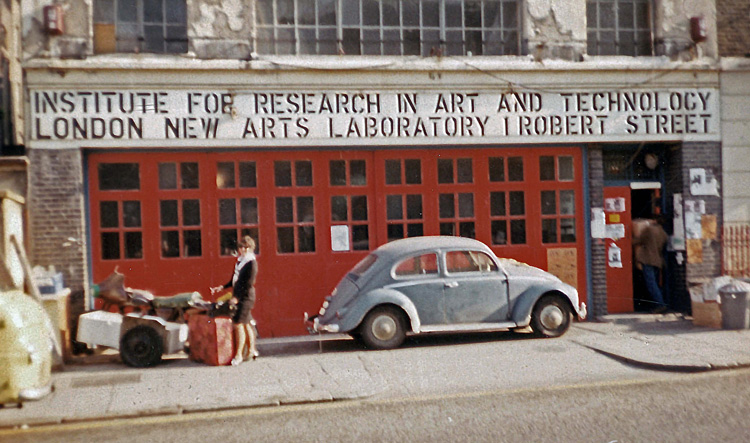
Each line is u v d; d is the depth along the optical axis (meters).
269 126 11.45
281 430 6.49
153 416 7.15
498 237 12.23
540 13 12.16
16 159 10.60
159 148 11.31
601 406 6.98
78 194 10.86
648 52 12.69
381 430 6.40
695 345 9.69
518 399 7.36
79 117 10.88
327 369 8.93
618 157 12.96
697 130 12.55
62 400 7.65
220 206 11.53
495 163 12.25
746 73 12.74
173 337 9.52
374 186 11.93
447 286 10.20
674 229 12.79
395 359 9.40
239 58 11.37
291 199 11.73
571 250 12.41
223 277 11.49
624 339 10.28
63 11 10.84
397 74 11.75
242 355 9.54
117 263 11.22
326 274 11.79
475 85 11.94
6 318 7.38
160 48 11.29
